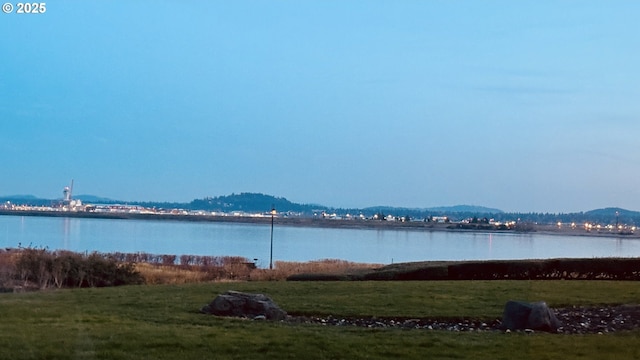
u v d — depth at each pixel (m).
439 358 11.95
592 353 12.48
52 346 12.16
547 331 15.01
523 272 28.70
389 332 14.28
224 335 13.45
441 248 87.56
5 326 14.13
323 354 12.07
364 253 73.69
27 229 111.31
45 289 25.09
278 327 14.58
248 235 127.81
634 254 74.62
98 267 29.58
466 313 16.92
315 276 28.48
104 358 11.46
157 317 15.60
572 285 23.42
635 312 17.52
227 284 24.02
